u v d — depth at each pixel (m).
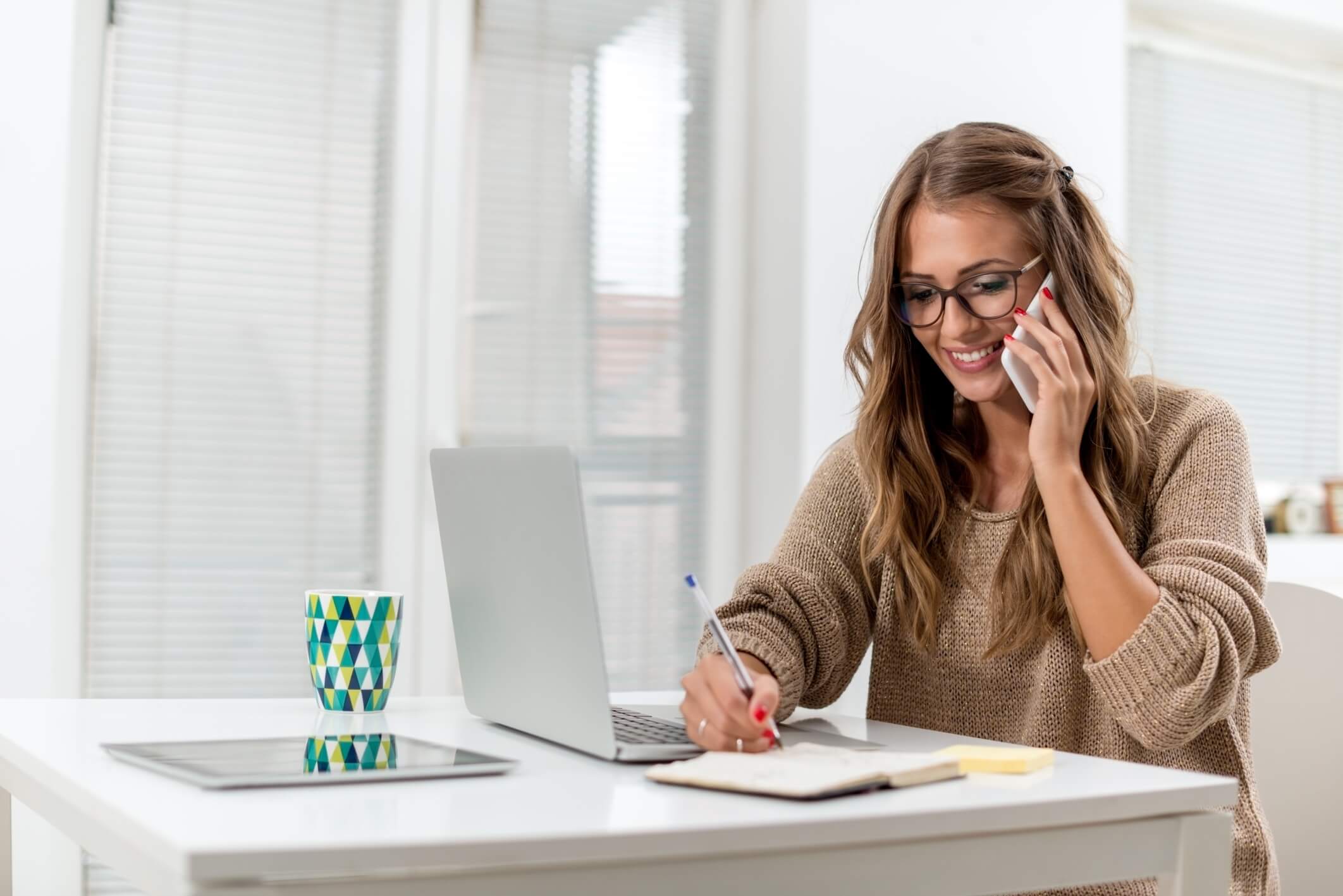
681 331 2.88
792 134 2.76
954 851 0.82
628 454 2.82
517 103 2.74
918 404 1.39
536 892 0.71
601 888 0.73
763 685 0.97
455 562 1.18
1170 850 0.91
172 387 2.45
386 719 1.21
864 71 2.76
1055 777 0.93
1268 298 3.55
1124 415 1.29
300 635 2.52
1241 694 1.27
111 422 2.41
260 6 2.53
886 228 1.35
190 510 2.46
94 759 0.93
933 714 1.38
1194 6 3.27
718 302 2.90
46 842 2.23
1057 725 1.27
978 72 2.88
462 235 2.67
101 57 2.40
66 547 2.35
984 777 0.92
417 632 2.59
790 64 2.78
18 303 2.21
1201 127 3.45
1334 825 1.64
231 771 0.85
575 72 2.79
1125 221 3.10
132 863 0.76
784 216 2.78
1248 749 1.26
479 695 1.17
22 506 2.21
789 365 2.74
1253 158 3.53
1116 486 1.30
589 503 2.78
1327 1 3.35
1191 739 1.10
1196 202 3.44
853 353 1.44
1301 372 3.60
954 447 1.39
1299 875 1.65
